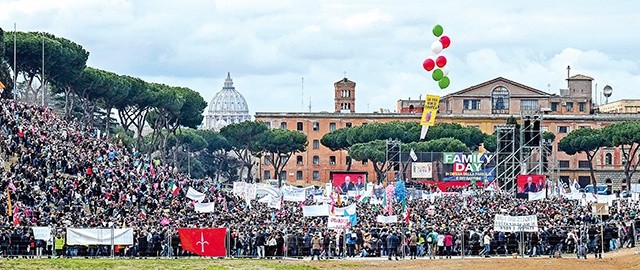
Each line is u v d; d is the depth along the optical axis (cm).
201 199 16538
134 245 11938
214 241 11775
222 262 11312
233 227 12912
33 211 12862
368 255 12650
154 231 12219
